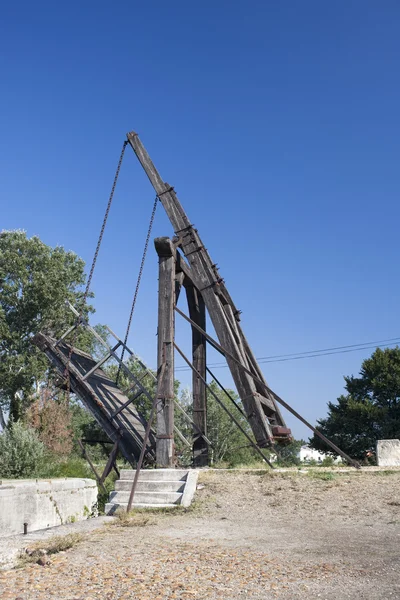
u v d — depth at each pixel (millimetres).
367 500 10867
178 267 17297
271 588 5719
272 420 18438
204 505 11461
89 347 51375
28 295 46219
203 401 18672
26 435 21391
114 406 18078
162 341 15273
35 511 13023
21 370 43688
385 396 51438
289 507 10844
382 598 5344
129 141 18312
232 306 19297
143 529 9633
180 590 5680
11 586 5969
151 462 17469
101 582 6035
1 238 49156
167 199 17828
